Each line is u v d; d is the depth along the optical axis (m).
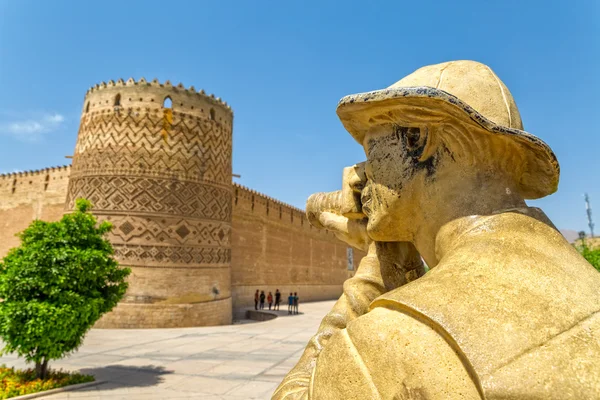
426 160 1.07
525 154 1.07
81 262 6.15
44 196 19.30
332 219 1.71
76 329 6.11
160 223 13.50
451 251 0.95
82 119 14.80
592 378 0.67
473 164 1.03
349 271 32.69
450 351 0.74
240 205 20.48
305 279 26.42
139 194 13.45
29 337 5.73
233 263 19.58
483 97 1.07
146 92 14.12
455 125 1.00
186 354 8.95
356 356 0.81
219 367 7.72
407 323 0.80
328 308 22.11
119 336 11.27
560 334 0.72
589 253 10.15
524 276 0.82
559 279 0.82
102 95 14.29
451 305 0.78
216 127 15.31
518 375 0.67
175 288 13.39
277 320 16.19
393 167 1.12
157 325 12.88
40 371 6.34
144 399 5.70
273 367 7.76
